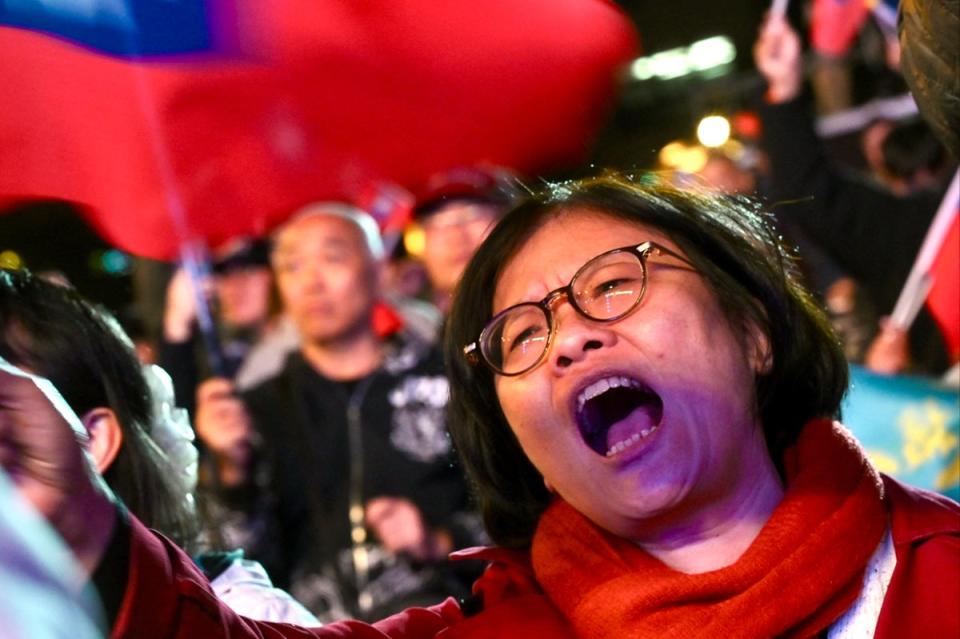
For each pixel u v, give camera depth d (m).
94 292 5.24
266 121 3.35
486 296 1.67
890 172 3.34
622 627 1.43
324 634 1.50
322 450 3.19
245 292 3.47
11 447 1.19
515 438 1.71
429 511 3.08
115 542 1.24
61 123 2.92
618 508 1.51
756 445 1.56
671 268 1.54
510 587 1.66
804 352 1.62
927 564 1.45
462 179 3.58
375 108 3.49
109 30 2.98
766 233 1.67
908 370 3.24
